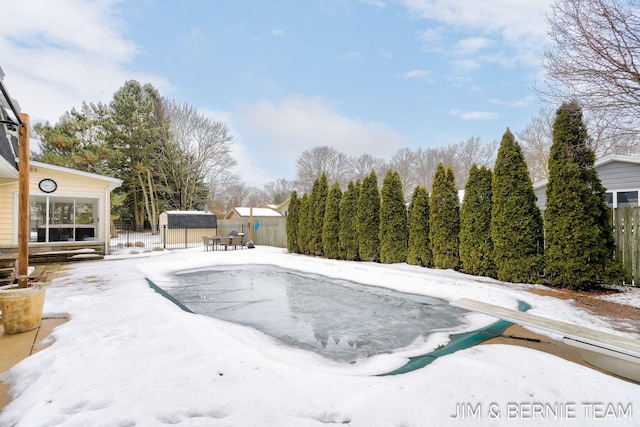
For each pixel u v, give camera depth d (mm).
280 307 5254
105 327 3590
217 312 4945
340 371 2766
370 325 4281
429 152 36344
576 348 2953
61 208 11188
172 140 26000
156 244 18234
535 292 5562
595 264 5520
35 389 2268
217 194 30828
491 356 2795
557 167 5953
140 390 2188
